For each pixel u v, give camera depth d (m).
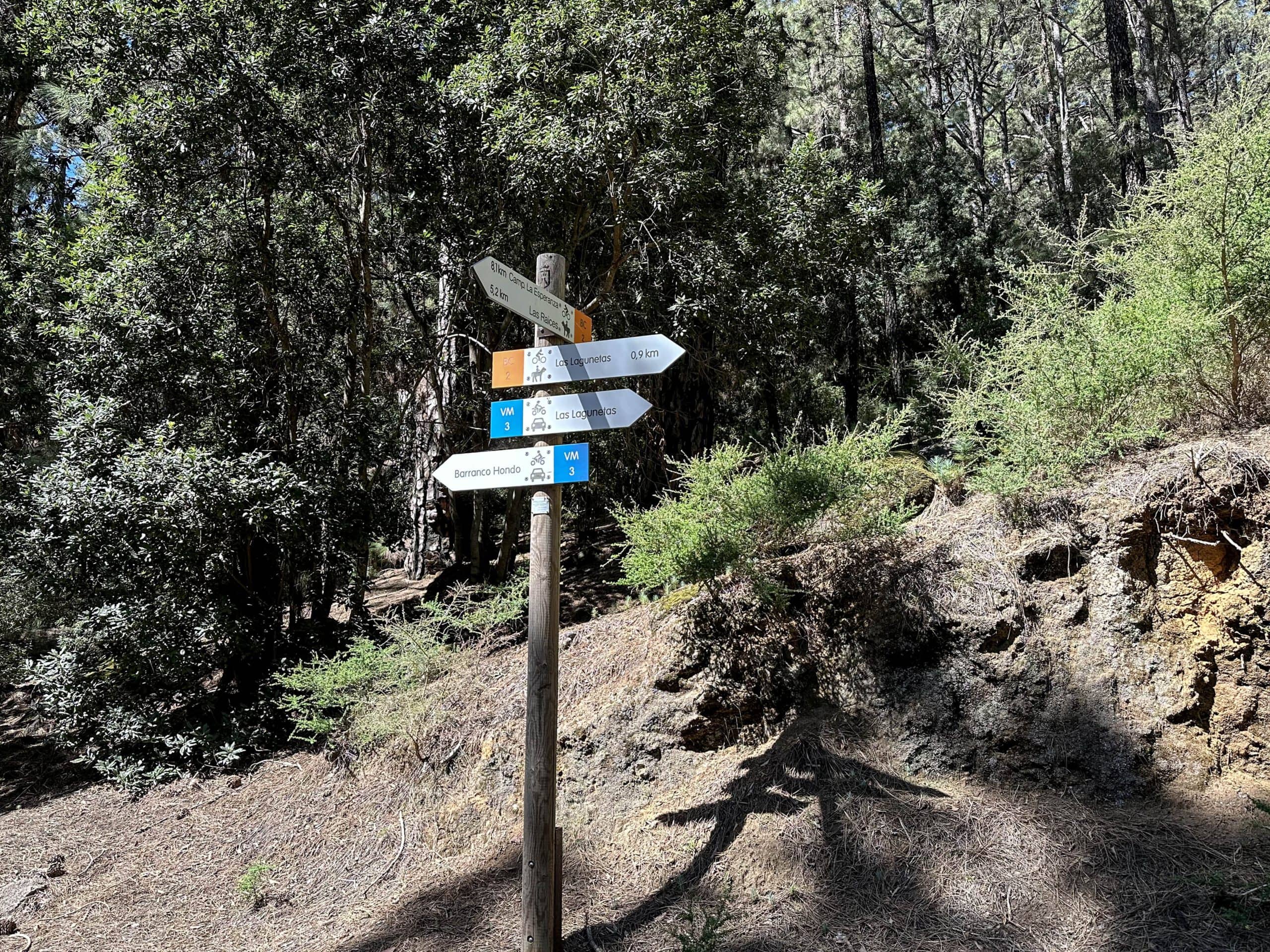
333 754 7.37
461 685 6.92
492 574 10.65
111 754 9.06
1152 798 4.07
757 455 6.30
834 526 5.64
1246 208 5.10
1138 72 13.98
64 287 10.28
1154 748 4.18
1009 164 28.52
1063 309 5.36
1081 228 6.50
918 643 4.92
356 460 10.66
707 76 8.94
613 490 12.54
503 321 11.04
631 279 10.80
